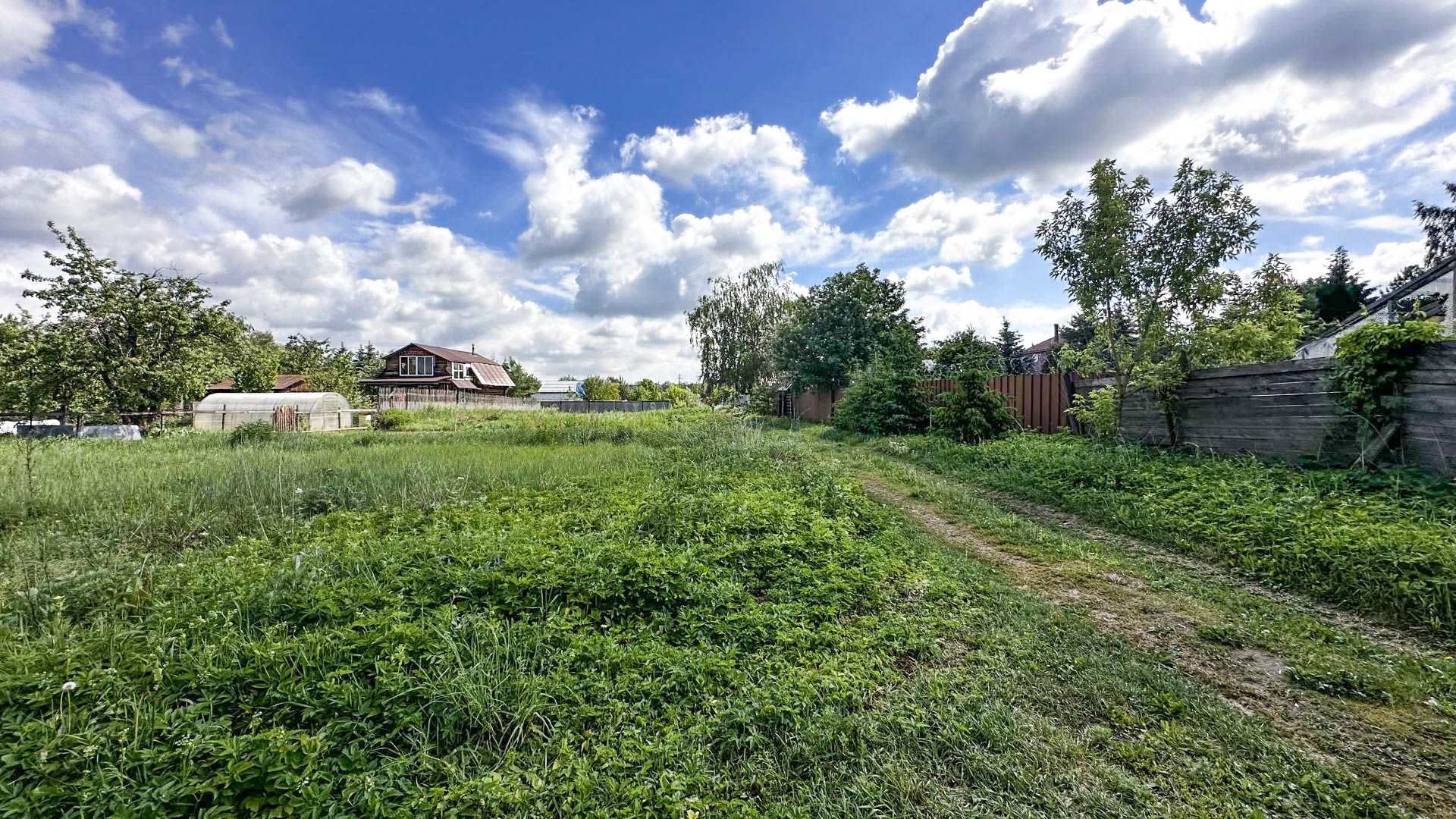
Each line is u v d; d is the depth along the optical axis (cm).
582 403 4116
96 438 1538
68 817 183
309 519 598
